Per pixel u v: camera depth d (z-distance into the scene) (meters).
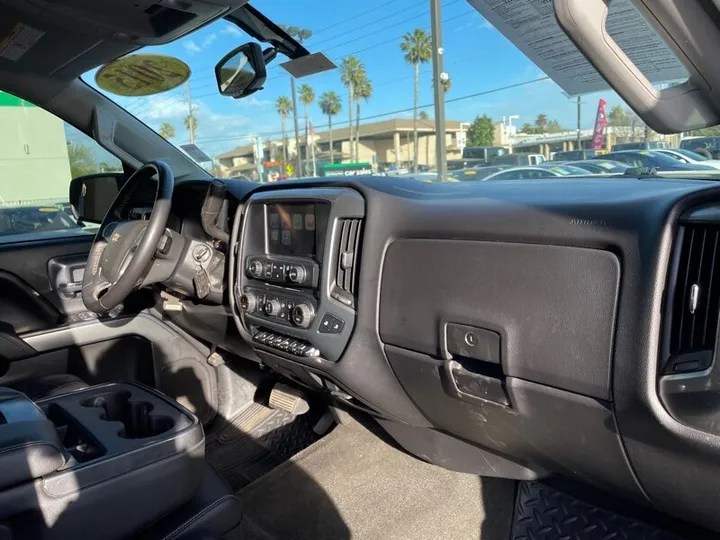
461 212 1.40
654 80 0.88
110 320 2.51
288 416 2.57
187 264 2.15
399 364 1.61
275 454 2.33
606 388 1.16
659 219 1.07
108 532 1.16
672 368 1.08
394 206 1.56
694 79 0.83
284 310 1.82
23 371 2.35
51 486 1.08
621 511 1.57
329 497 1.92
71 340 2.44
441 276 1.44
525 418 1.36
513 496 1.83
